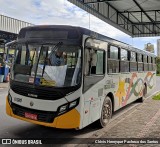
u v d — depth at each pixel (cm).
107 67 773
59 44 614
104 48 744
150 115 955
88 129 752
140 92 1265
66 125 582
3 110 977
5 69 2083
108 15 2094
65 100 584
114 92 848
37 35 649
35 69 624
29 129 729
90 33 649
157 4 1980
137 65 1182
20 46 673
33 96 612
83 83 609
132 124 809
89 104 648
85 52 619
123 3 2012
